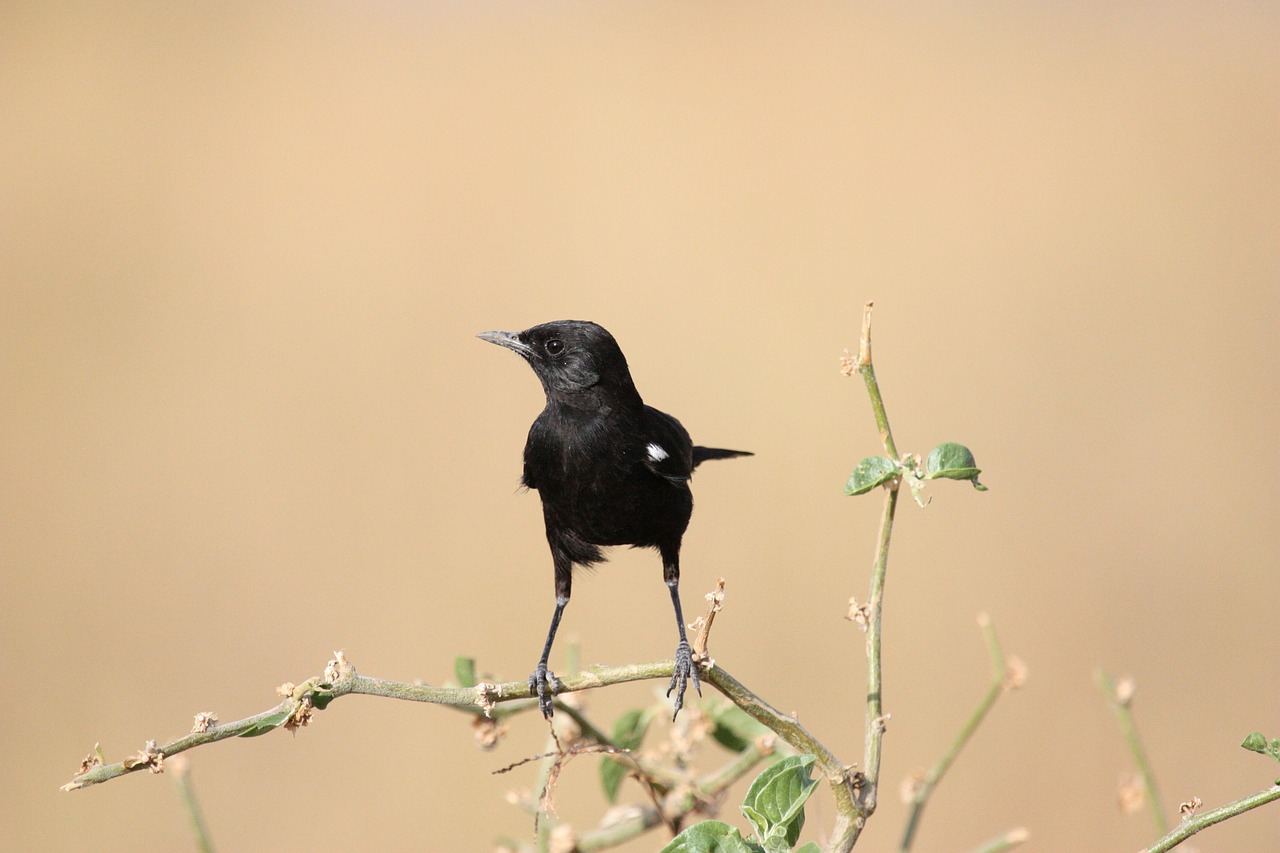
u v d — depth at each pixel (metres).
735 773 8.02
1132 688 8.26
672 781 8.02
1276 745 5.38
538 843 7.39
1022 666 8.20
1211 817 5.57
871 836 17.20
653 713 8.53
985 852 8.15
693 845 5.29
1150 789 7.95
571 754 6.95
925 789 8.14
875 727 6.08
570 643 8.69
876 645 6.25
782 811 5.51
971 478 6.20
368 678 6.12
